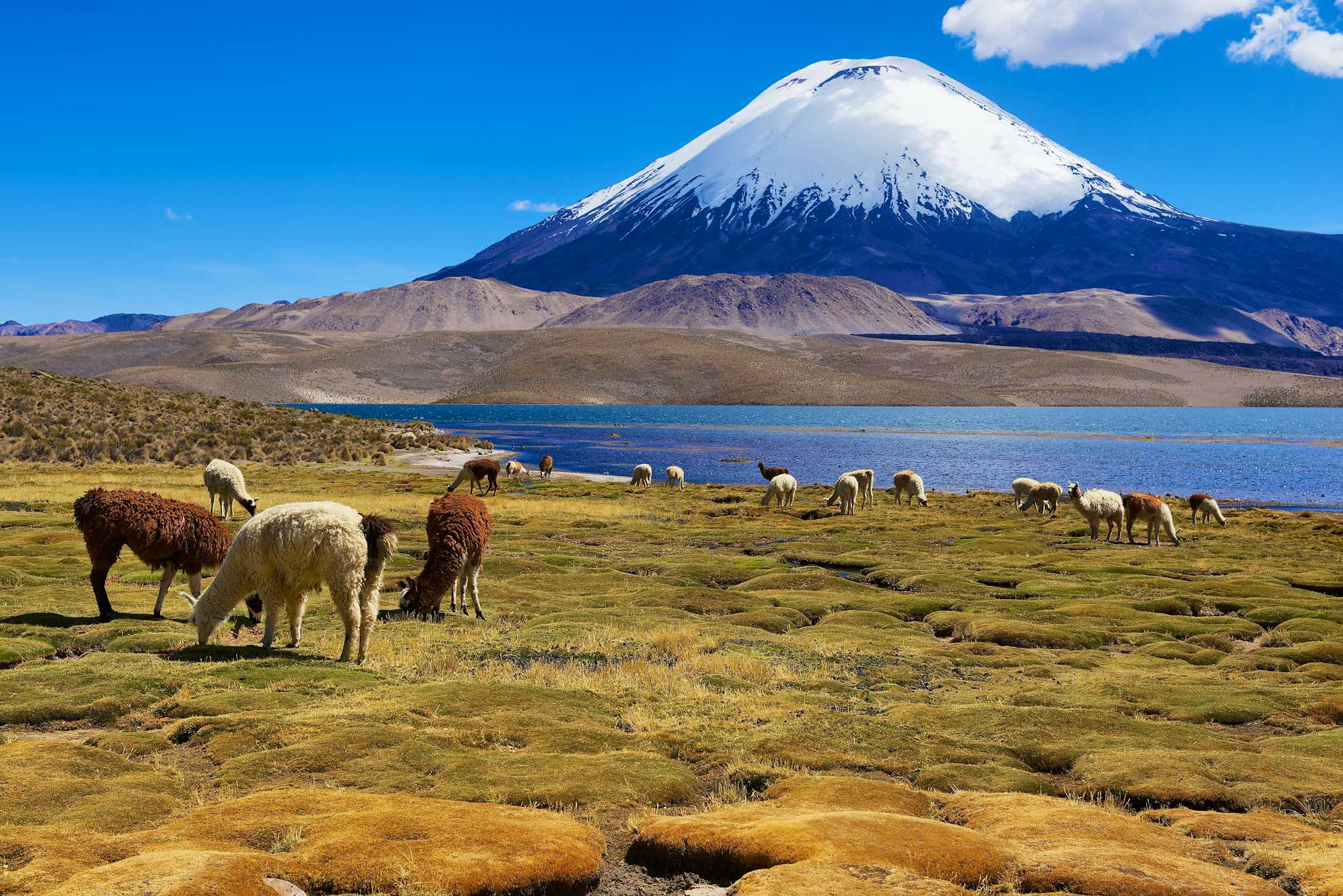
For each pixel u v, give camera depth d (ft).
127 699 29.19
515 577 64.13
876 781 23.16
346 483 154.20
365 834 17.80
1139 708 33.42
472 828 18.34
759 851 17.57
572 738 26.27
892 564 75.87
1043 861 16.98
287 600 36.91
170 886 14.83
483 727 26.99
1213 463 254.06
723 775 24.12
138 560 63.10
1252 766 25.21
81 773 22.47
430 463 224.53
